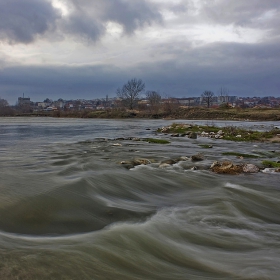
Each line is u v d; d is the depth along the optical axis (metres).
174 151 19.27
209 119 75.19
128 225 7.14
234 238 6.82
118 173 11.95
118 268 5.20
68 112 98.62
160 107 97.31
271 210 8.89
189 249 6.21
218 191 10.38
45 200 8.20
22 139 27.14
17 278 4.53
